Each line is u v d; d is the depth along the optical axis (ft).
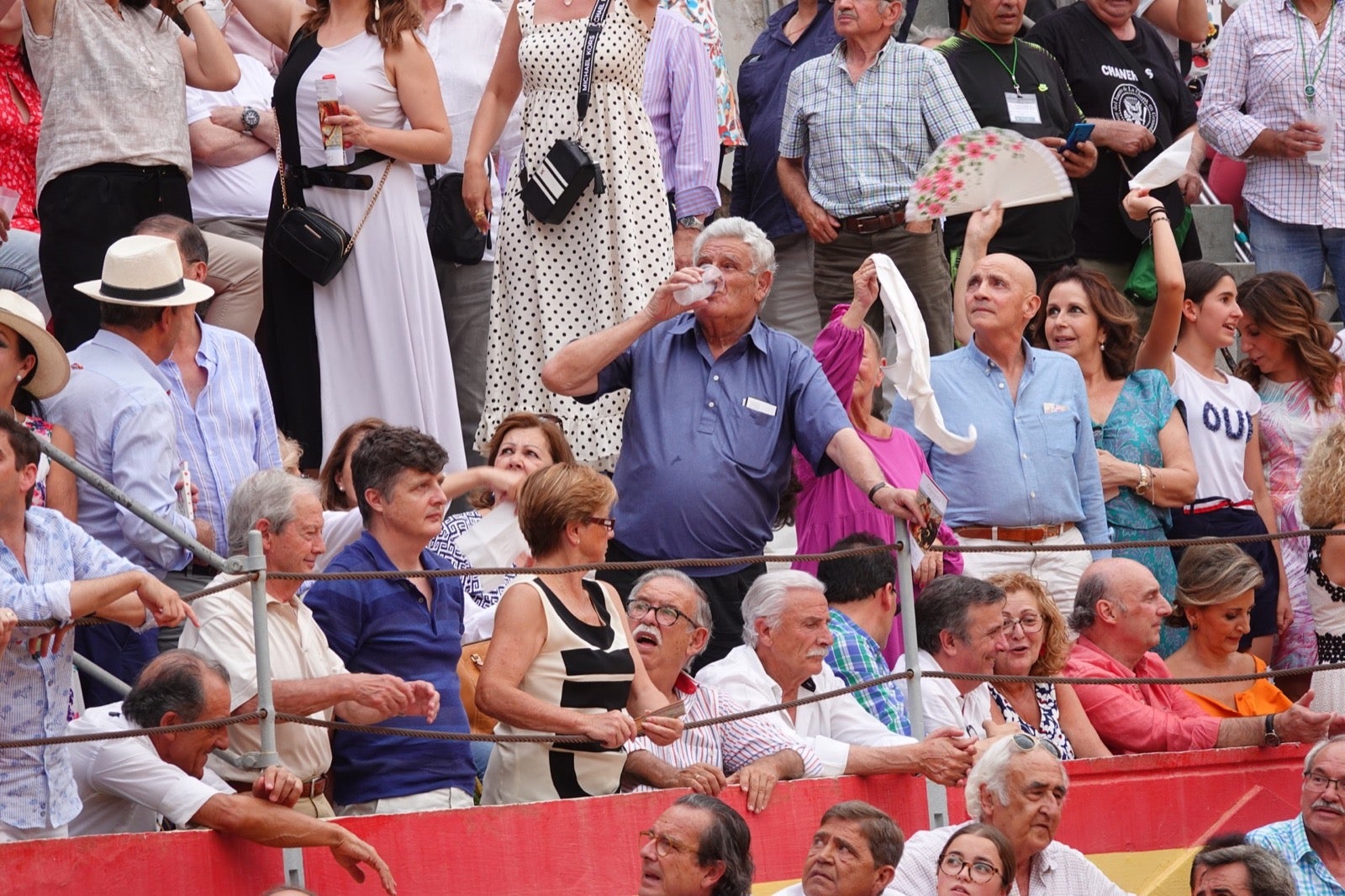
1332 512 89.20
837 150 102.27
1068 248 107.86
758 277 76.48
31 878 56.70
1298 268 120.16
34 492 70.54
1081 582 82.02
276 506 65.00
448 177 99.50
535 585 66.85
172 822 60.85
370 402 88.84
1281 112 119.03
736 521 76.38
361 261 88.48
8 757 58.44
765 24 140.05
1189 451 92.84
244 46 105.50
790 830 67.82
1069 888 68.49
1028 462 85.76
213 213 99.30
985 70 108.68
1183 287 95.55
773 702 71.00
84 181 87.61
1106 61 117.19
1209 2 143.43
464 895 62.75
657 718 64.80
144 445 73.46
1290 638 95.66
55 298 88.02
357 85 88.22
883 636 77.56
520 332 91.20
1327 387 98.22
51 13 88.38
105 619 62.85
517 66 93.86
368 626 66.80
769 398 76.48
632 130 91.25
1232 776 78.23
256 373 80.38
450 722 67.41
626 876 64.95
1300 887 72.84
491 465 79.36
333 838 60.18
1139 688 80.69
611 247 90.53
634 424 77.36
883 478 72.79
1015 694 77.41
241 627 64.28
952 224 108.17
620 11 91.04
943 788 71.26
